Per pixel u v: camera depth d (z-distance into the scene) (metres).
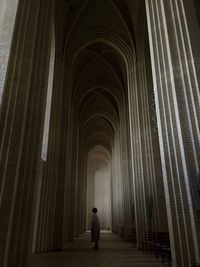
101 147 37.97
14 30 6.05
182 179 5.43
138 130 12.36
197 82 5.90
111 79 20.78
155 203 10.48
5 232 4.86
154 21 7.32
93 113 26.05
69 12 14.38
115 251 9.77
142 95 12.95
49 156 11.03
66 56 14.52
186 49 6.32
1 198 4.97
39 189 10.09
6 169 5.15
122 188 18.61
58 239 10.80
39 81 7.02
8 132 5.33
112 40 15.31
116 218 24.36
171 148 5.80
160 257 7.79
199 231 4.85
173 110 6.06
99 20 15.31
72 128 19.45
